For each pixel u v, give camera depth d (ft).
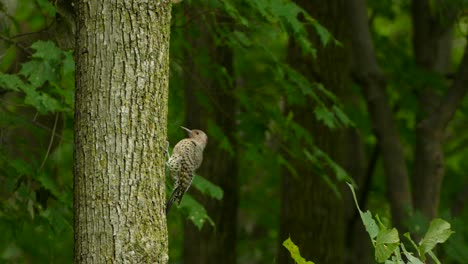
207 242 56.95
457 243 45.88
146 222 23.80
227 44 43.24
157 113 24.23
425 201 58.59
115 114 23.75
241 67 61.62
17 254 53.98
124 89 23.82
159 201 24.17
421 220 49.16
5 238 43.34
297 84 44.19
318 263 53.36
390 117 58.54
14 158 39.14
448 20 59.11
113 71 23.80
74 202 23.97
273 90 46.47
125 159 23.71
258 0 38.50
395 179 58.39
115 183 23.62
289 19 39.22
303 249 53.47
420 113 63.82
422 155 58.95
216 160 56.08
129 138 23.76
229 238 57.16
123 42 23.85
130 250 23.53
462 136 80.64
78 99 24.08
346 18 58.03
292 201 53.67
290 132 46.14
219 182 56.24
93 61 23.89
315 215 53.42
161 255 24.04
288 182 53.88
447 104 58.59
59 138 40.01
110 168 23.63
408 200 58.13
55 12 35.35
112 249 23.48
